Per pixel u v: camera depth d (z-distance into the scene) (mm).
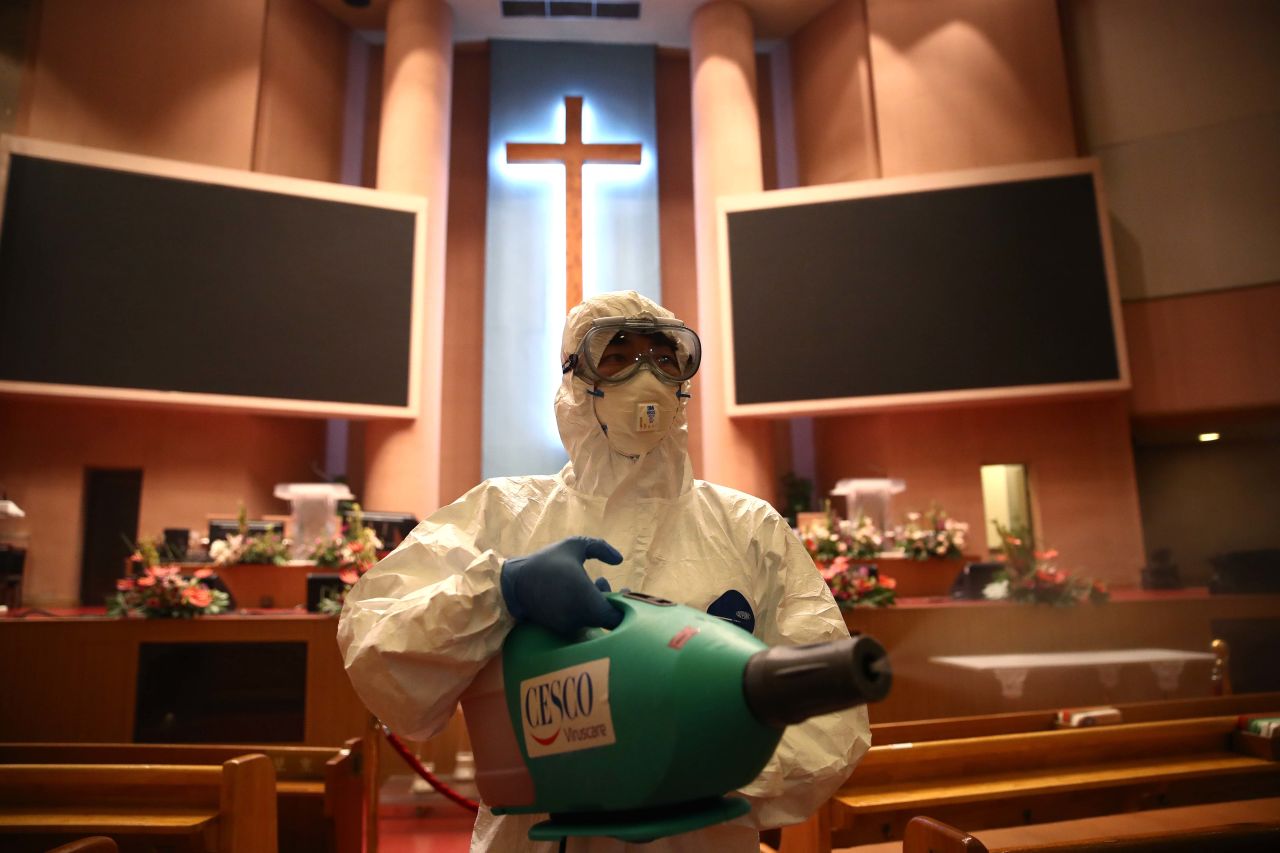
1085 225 7762
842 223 8102
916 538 6035
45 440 7531
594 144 6395
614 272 9367
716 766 780
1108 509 8047
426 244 8156
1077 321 7656
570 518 1299
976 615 4906
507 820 1175
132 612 4391
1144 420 8469
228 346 7352
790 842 2381
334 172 9125
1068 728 2949
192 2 8211
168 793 2035
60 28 7801
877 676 705
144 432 7734
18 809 2086
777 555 1319
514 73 9680
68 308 6992
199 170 7441
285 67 8625
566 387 1372
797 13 9539
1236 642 5379
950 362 7770
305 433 8742
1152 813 2898
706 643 809
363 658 1012
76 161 7152
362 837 2631
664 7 9328
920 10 8852
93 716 4199
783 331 8070
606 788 828
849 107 9047
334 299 7707
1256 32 8133
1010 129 8516
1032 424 8328
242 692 4320
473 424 9234
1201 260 8086
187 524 7695
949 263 7879
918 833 1439
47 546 7410
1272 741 2746
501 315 9211
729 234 8297
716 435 8281
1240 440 10039
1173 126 8328
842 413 8148
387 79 8797
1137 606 5152
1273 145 7980
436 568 1175
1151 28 8508
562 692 883
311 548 5523
